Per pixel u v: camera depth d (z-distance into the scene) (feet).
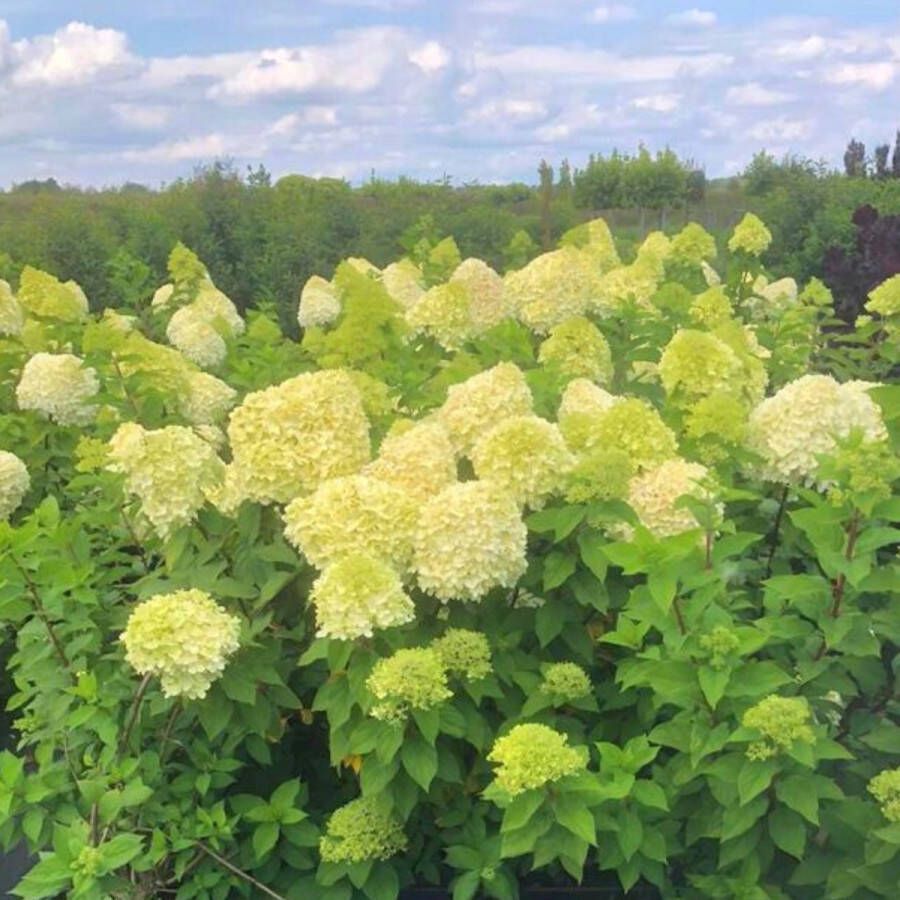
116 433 16.14
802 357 21.59
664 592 10.97
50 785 12.54
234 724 13.28
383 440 15.44
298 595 14.19
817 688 12.53
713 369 16.49
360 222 56.44
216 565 13.58
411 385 18.49
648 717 13.01
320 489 12.90
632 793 11.43
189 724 13.78
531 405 15.84
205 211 55.57
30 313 24.75
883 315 23.17
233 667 12.91
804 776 11.12
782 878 12.76
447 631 12.82
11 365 22.72
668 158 104.01
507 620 13.70
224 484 14.40
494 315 24.48
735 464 15.02
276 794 13.07
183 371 19.72
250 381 21.50
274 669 13.35
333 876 12.57
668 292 22.88
